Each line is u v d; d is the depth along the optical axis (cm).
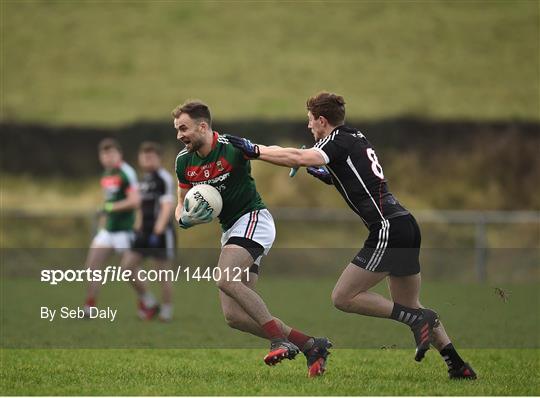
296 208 7656
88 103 10269
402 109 9806
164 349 3247
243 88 10656
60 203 8356
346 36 12412
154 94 10512
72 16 12850
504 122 9369
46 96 10488
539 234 7075
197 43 12175
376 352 3234
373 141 9144
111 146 4178
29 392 2242
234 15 13125
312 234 7256
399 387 2339
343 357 3098
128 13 13112
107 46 11975
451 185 8544
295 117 9362
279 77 11038
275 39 12312
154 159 4153
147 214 4147
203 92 10494
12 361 2916
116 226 4181
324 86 10719
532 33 12381
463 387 2356
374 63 11506
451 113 9700
